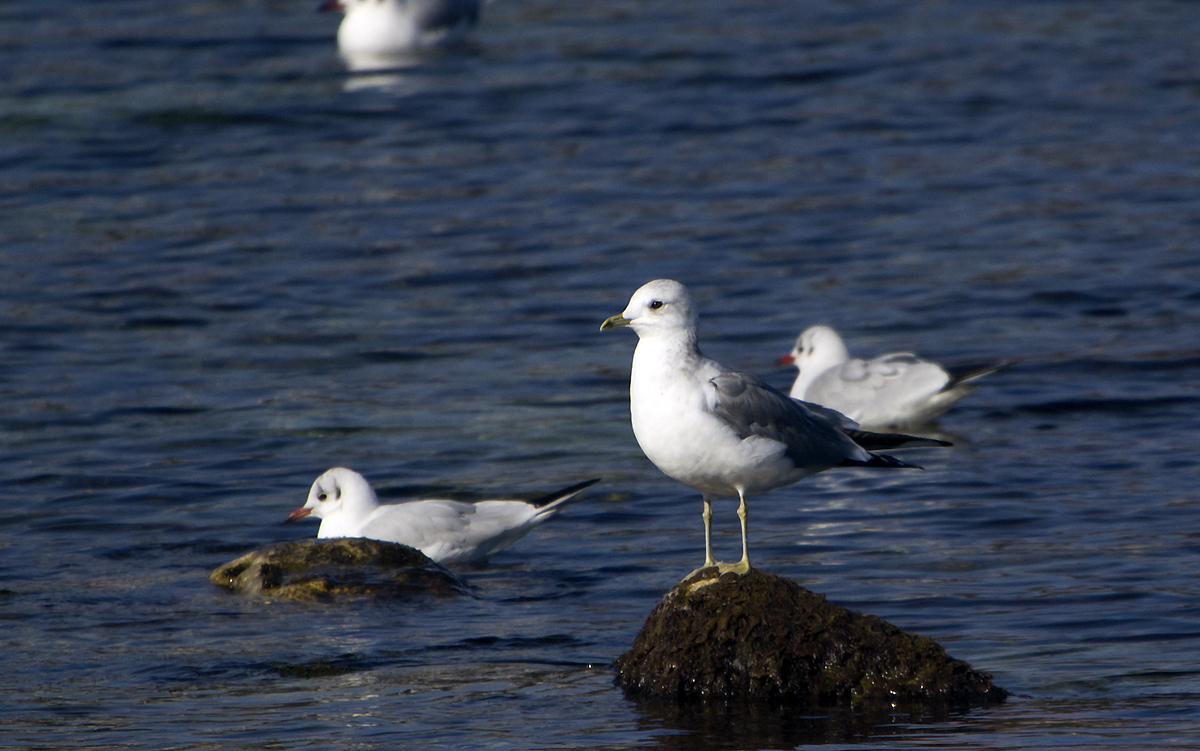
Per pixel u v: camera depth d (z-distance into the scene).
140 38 35.94
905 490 13.70
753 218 24.00
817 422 10.34
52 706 9.03
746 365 17.94
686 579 9.62
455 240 23.02
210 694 9.26
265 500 13.79
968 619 10.27
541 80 32.81
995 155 27.19
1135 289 20.31
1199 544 11.69
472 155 27.72
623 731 8.55
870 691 9.02
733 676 9.13
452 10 36.28
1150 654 9.46
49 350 18.34
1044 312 19.59
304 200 24.97
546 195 25.28
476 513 12.55
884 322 19.38
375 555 11.72
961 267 21.53
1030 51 34.69
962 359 17.88
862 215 24.11
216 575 11.66
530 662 9.80
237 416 16.17
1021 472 14.06
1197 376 16.92
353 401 16.70
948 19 38.09
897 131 28.80
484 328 19.39
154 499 13.76
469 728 8.59
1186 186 25.02
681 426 9.61
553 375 17.61
